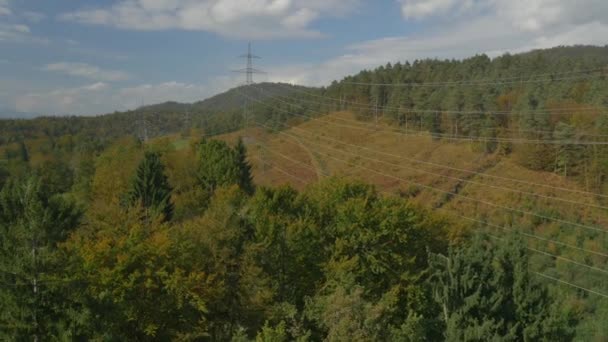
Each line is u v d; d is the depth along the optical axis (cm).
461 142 9194
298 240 3550
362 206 4050
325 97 14925
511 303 2117
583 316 4369
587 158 6981
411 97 11462
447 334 2069
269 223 3494
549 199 6762
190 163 7469
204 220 3244
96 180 7038
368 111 13025
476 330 1967
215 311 3050
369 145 10162
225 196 5062
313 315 2434
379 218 4000
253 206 4134
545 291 2202
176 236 3098
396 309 3469
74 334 2092
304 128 12625
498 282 2164
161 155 7769
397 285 3734
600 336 3859
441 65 14588
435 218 4697
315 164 9394
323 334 2394
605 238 5844
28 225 2247
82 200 7119
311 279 3619
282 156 10181
